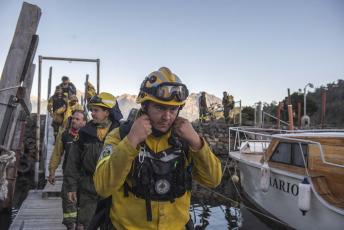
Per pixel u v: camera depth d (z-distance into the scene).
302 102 23.27
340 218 4.54
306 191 4.96
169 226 1.60
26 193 9.37
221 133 16.69
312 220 5.14
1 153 2.61
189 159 1.62
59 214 5.48
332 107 35.19
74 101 8.75
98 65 9.08
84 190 3.47
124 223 1.57
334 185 4.93
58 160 4.45
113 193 1.62
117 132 1.62
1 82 2.70
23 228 4.75
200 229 6.35
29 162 12.68
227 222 6.77
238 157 8.70
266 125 17.67
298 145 5.96
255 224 6.54
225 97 18.88
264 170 6.37
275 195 6.32
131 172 1.52
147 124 1.39
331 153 5.19
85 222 3.47
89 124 3.60
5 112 2.70
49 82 11.11
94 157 3.42
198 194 9.45
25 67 2.79
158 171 1.52
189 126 1.50
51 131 13.32
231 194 9.43
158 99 1.41
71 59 9.05
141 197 1.54
